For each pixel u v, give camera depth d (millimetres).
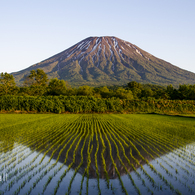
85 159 10836
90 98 45250
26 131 19062
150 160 10914
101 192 7410
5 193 7301
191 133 19344
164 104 48500
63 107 42812
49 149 12672
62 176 8633
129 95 66375
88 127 22391
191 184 8180
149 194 7336
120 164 10188
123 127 22703
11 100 41656
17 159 10758
